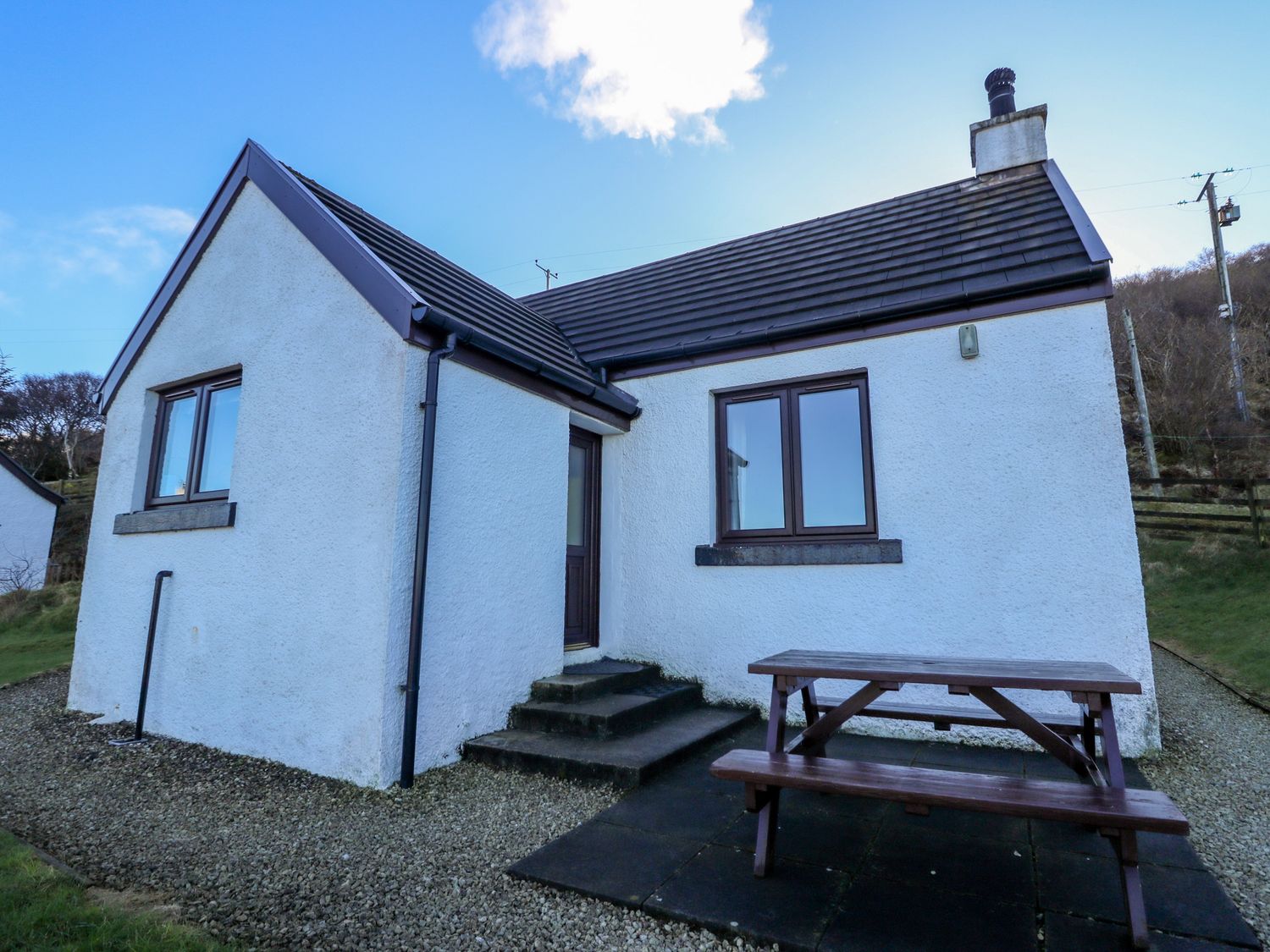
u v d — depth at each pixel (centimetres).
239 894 264
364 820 338
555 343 666
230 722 464
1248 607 1052
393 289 427
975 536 478
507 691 480
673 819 330
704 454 598
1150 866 272
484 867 284
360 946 223
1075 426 459
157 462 595
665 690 539
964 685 260
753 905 242
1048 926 223
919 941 214
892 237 663
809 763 262
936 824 323
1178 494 1828
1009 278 503
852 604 511
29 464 4150
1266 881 262
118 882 277
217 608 489
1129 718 429
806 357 563
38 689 734
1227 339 2711
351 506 425
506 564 491
